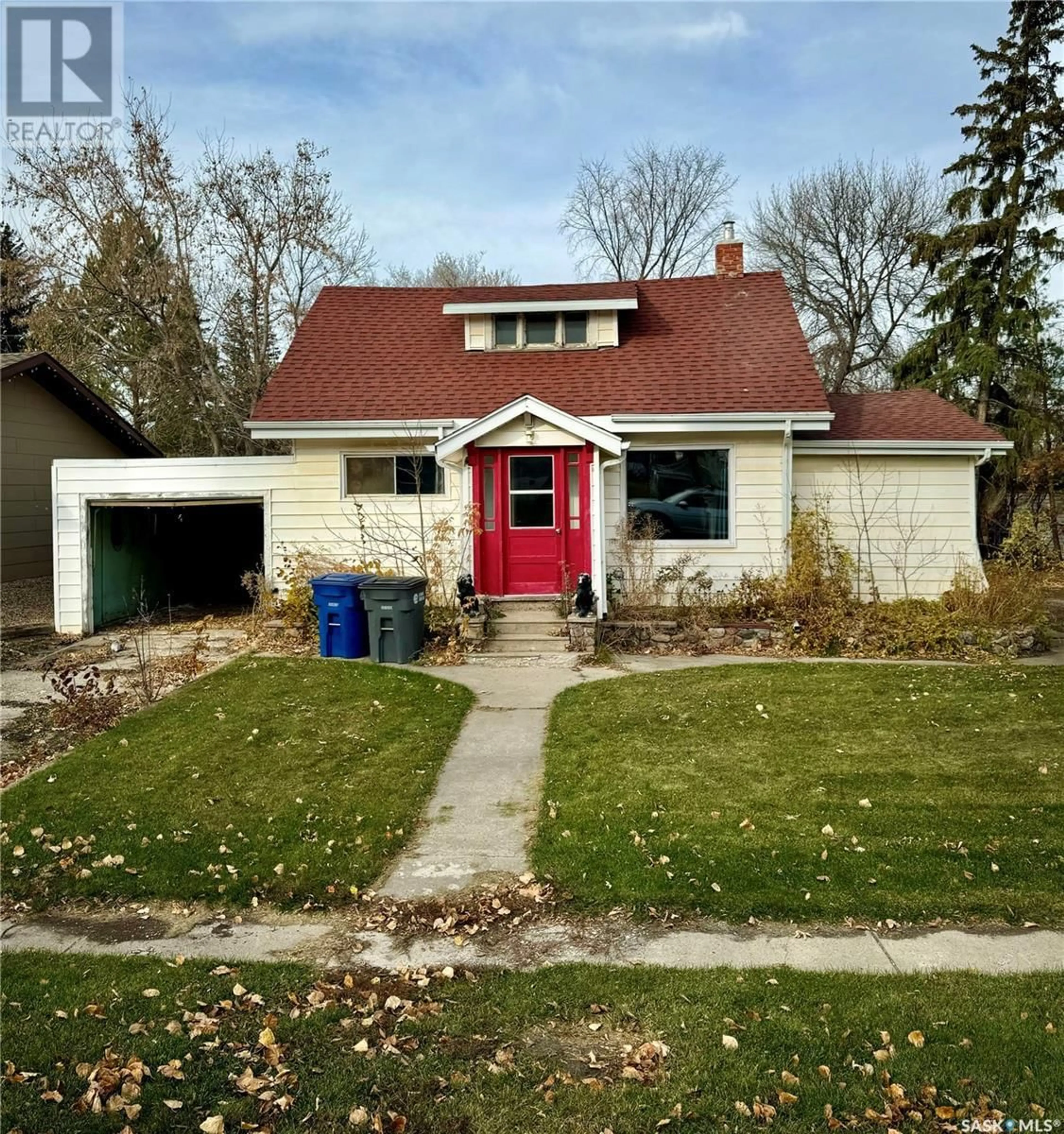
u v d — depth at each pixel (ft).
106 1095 10.62
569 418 40.32
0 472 51.90
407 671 34.27
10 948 14.73
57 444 58.03
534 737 25.88
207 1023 12.14
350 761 23.80
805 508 46.03
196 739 25.84
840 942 14.19
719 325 51.75
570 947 14.37
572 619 37.76
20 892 16.80
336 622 37.60
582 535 42.50
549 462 42.68
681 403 44.14
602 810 19.94
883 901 15.43
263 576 46.62
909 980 12.88
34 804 20.93
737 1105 10.14
